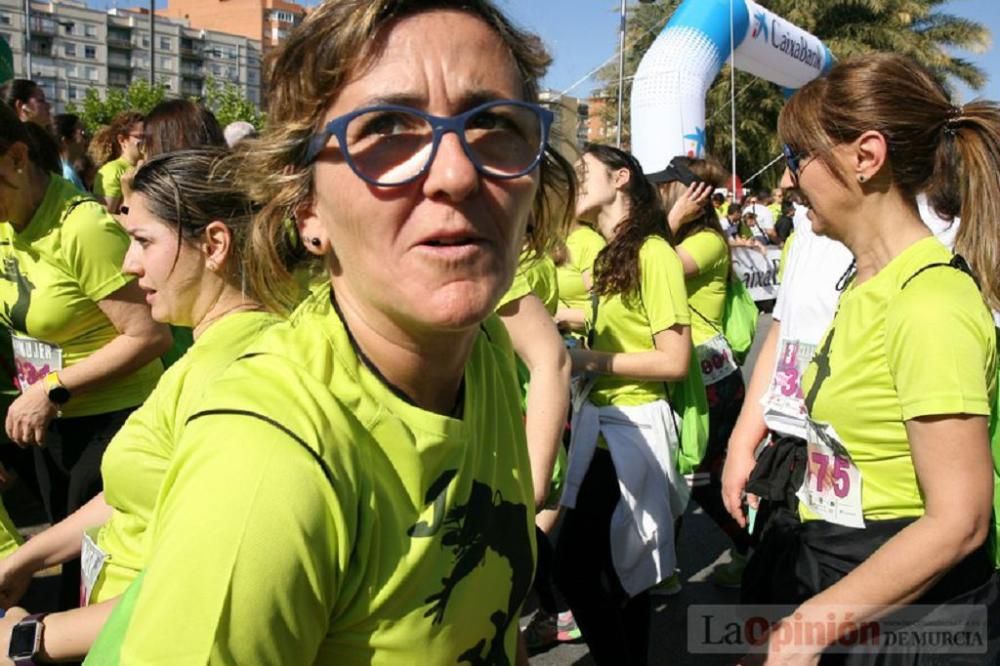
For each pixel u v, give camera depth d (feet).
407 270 2.97
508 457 3.83
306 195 3.26
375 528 2.96
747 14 32.35
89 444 8.31
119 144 18.22
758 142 86.17
